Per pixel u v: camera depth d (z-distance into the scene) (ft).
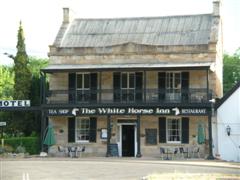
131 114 137.59
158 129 139.33
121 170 97.09
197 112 133.90
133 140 141.28
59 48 148.77
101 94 143.64
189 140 137.69
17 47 164.76
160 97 140.05
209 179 78.23
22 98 160.86
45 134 141.59
